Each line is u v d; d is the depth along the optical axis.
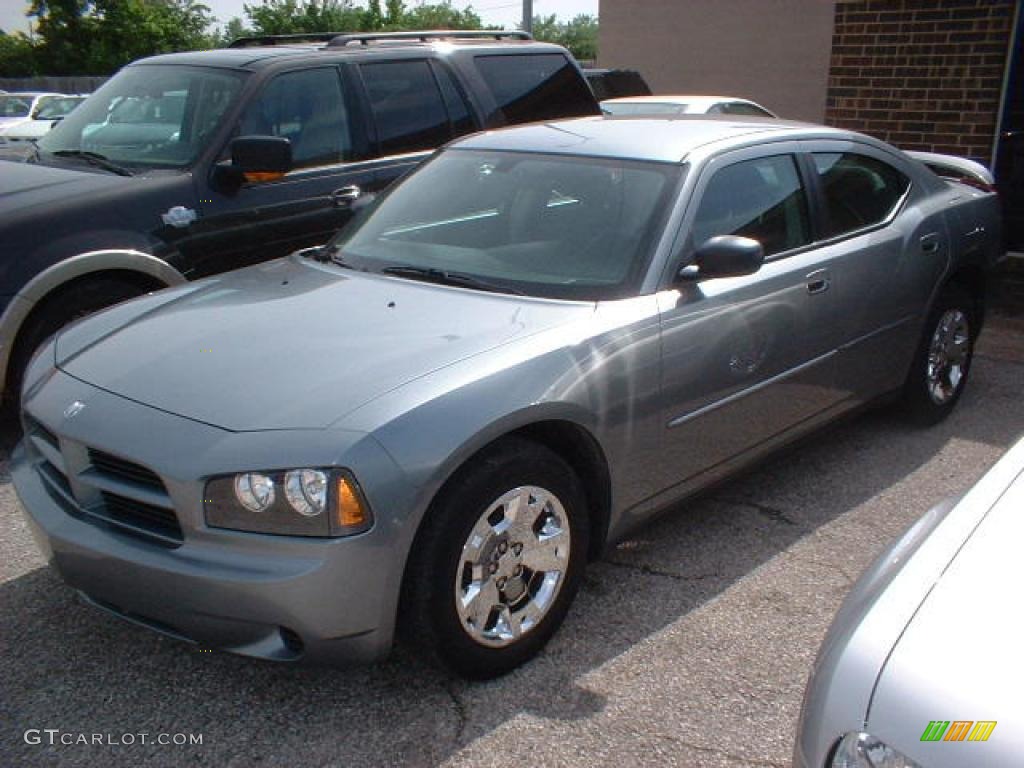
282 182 5.59
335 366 3.01
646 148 4.02
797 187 4.31
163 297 3.89
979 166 5.84
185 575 2.70
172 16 41.34
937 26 8.12
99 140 5.80
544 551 3.15
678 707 3.01
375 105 6.08
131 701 3.04
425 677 3.14
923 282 4.92
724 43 11.98
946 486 4.66
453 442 2.79
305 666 2.77
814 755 1.89
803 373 4.19
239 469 2.66
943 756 1.71
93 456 2.98
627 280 3.54
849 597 2.26
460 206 4.11
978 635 1.88
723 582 3.76
